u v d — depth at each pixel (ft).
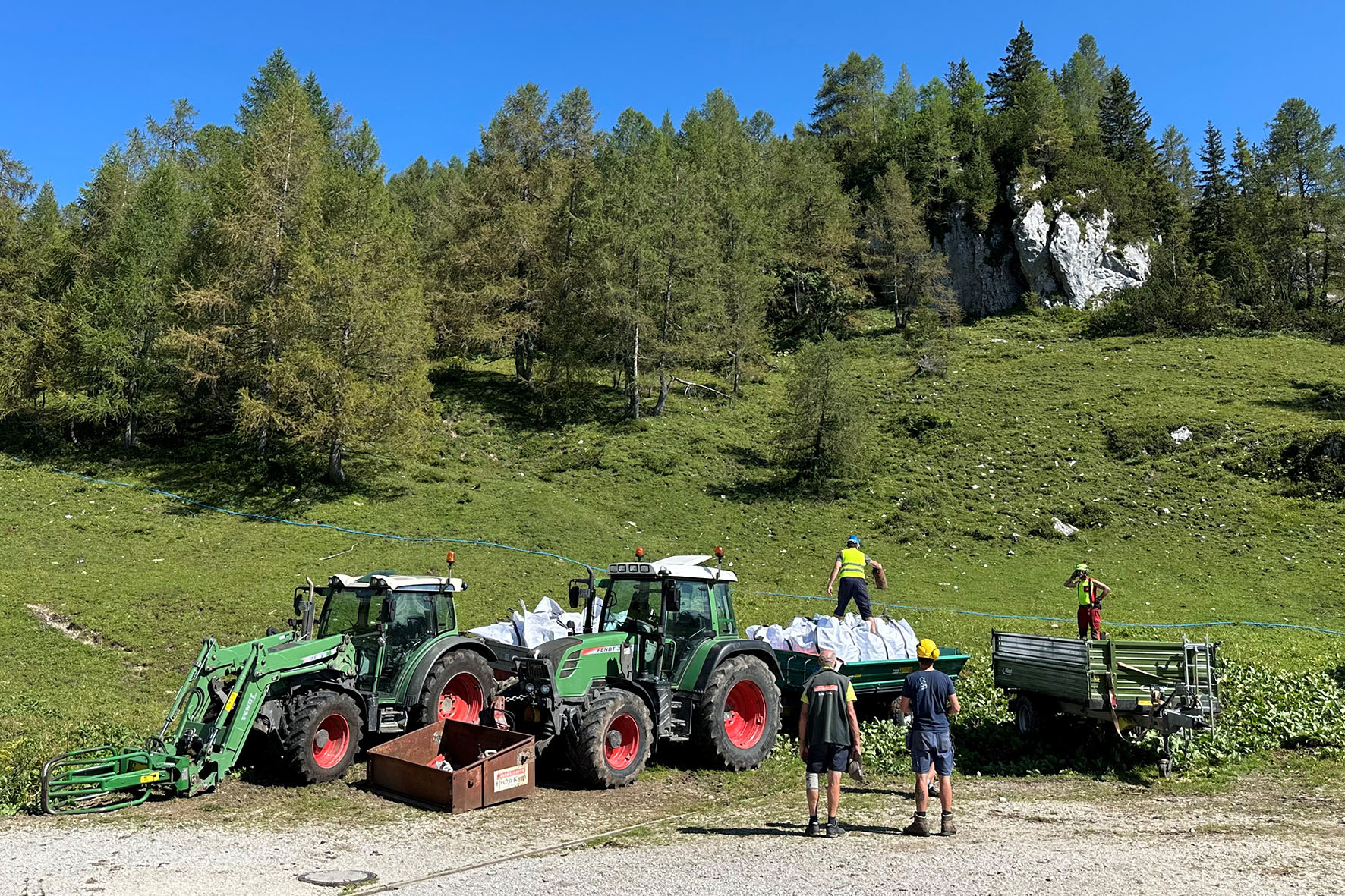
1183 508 99.35
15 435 122.52
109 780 29.71
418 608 39.22
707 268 141.38
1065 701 36.99
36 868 23.26
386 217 138.51
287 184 119.65
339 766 33.58
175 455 116.26
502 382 154.81
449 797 29.68
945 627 67.46
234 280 114.32
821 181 213.66
